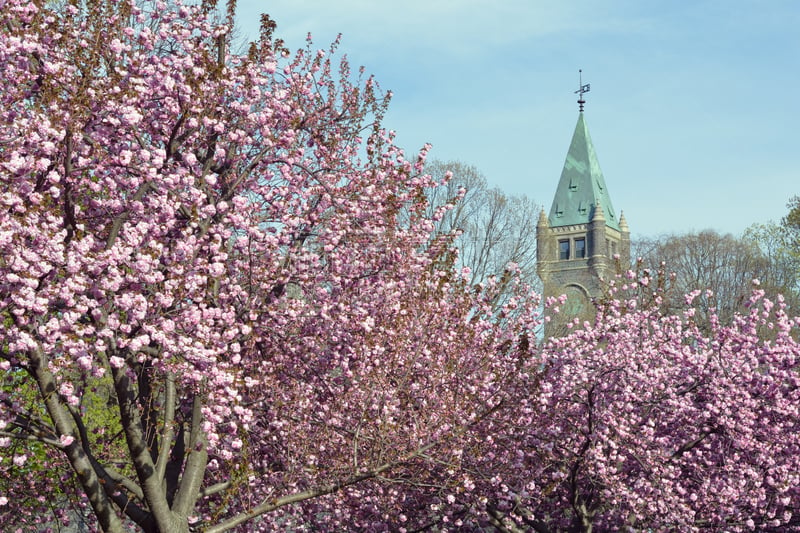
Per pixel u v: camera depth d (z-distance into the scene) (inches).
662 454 775.7
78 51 471.5
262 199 621.6
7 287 419.5
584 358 813.9
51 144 439.2
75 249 435.8
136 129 533.0
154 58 549.3
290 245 634.2
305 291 642.8
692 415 800.9
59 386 474.9
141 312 444.5
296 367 638.5
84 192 525.0
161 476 510.3
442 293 652.1
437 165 2043.6
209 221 539.8
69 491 691.4
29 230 412.2
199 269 530.6
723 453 801.6
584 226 5487.2
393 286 645.3
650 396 810.2
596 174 5762.8
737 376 801.6
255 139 609.3
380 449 576.7
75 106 448.5
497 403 683.4
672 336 868.6
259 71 605.3
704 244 2490.2
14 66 480.7
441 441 583.5
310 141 680.4
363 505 699.4
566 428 765.9
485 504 706.8
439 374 636.7
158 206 494.9
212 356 478.9
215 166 599.5
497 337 732.7
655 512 750.5
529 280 2059.5
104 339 478.9
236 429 533.3
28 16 486.9
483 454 689.0
